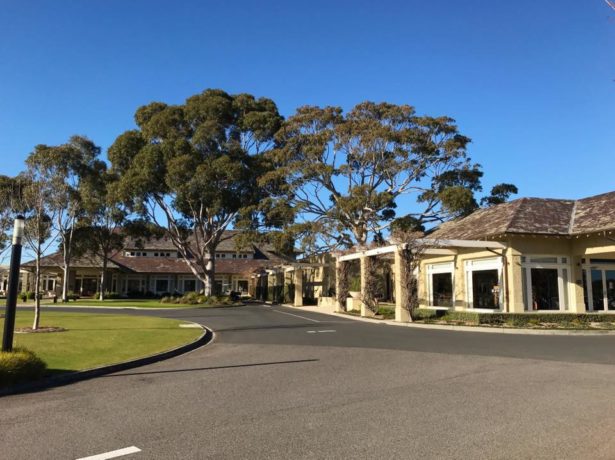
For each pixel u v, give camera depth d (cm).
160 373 1052
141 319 2439
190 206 4181
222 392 847
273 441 575
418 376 960
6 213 1969
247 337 1744
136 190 3909
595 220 2281
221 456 527
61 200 1927
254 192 4144
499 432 602
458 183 4247
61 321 2262
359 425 636
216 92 4306
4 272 5691
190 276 6378
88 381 971
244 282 6831
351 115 4172
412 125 4097
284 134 4194
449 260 2670
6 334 973
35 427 644
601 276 2459
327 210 4312
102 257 5456
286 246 3994
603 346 1405
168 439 587
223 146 4088
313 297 4619
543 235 2259
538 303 2284
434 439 577
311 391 841
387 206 4434
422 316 2434
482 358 1181
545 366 1066
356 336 1725
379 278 3416
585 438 579
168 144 3912
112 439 589
